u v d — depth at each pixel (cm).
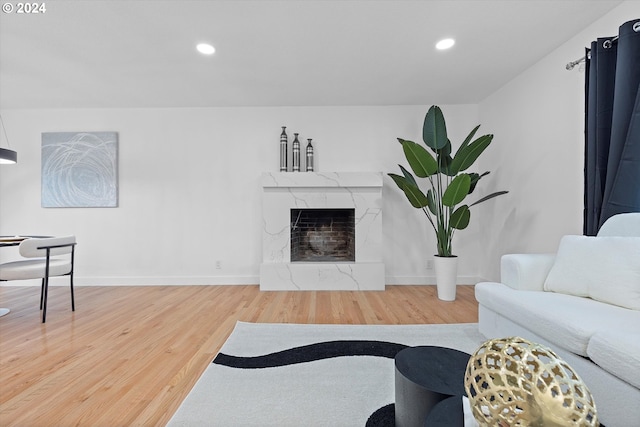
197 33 238
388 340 219
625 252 151
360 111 398
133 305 307
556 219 267
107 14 214
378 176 378
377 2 204
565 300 158
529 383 68
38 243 261
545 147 278
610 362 107
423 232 397
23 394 154
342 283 367
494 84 336
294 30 235
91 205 397
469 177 285
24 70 295
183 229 401
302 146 400
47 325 251
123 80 320
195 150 400
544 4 207
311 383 163
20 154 397
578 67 242
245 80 322
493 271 362
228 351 201
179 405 145
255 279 399
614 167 194
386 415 136
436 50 266
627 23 186
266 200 382
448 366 112
